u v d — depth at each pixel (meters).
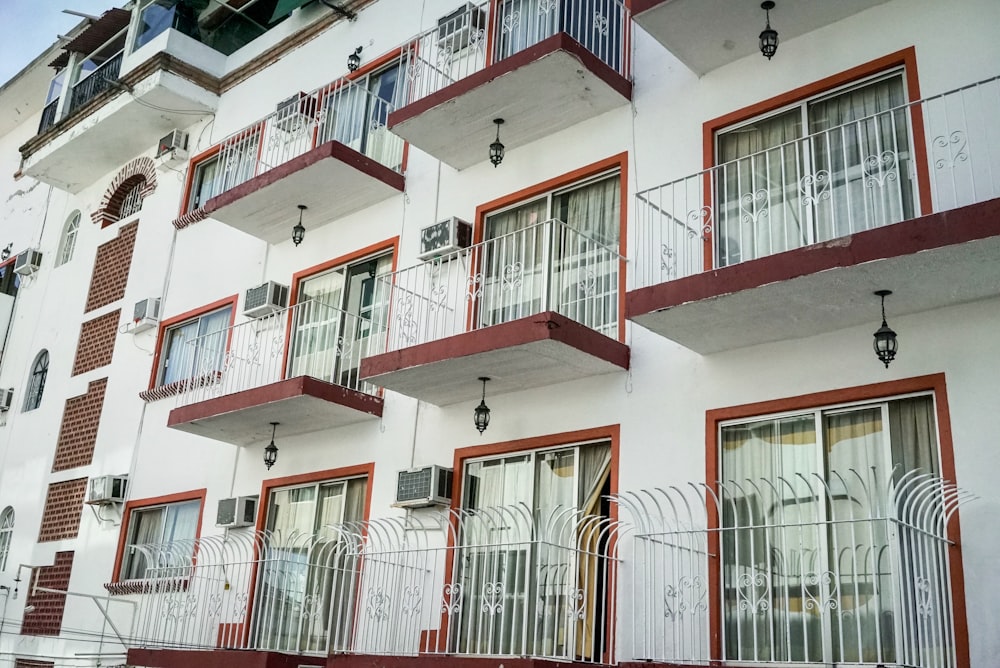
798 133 9.62
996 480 7.43
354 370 12.60
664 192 10.23
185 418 12.73
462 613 10.20
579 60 10.44
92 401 16.62
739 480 8.91
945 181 8.30
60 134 18.38
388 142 13.55
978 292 7.80
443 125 11.62
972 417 7.68
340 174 12.66
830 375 8.55
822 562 8.10
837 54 9.45
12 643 15.59
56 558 15.70
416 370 10.35
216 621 12.31
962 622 7.25
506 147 11.95
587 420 10.04
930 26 8.91
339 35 14.99
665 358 9.69
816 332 8.73
